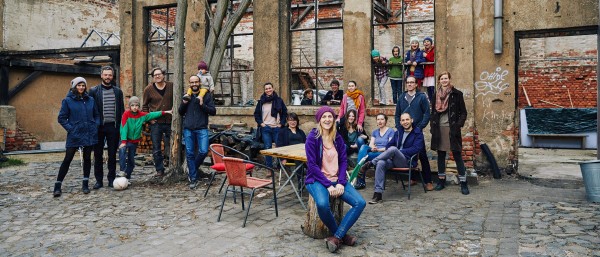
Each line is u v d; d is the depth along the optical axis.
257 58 10.10
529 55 17.95
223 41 7.98
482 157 8.46
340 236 4.31
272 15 9.92
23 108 14.38
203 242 4.55
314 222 4.64
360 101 8.57
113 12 17.62
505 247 4.30
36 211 5.84
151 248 4.38
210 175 8.14
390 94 12.53
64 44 15.88
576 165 10.92
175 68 7.62
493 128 8.34
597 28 7.74
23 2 14.64
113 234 4.84
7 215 5.64
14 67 14.13
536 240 4.48
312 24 16.12
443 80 7.13
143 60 11.55
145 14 11.59
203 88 7.44
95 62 14.98
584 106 17.22
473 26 8.42
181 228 5.05
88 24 16.66
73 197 6.67
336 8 15.68
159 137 8.29
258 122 8.98
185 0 7.57
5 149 13.75
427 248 4.34
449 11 8.49
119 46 11.88
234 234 4.81
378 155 7.18
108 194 6.86
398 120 7.73
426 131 8.60
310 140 4.54
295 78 15.50
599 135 7.56
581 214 5.46
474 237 4.66
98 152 7.29
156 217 5.52
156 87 8.43
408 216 5.57
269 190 7.12
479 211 5.78
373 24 9.19
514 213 5.62
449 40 8.51
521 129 16.47
